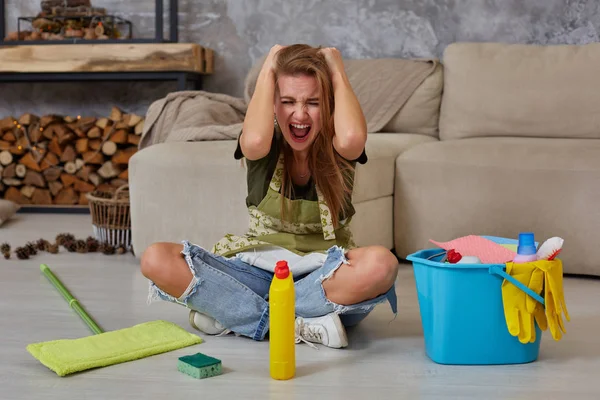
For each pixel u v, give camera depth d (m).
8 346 1.90
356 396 1.54
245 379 1.65
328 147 1.85
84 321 2.14
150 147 2.89
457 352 1.73
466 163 2.83
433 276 1.72
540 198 2.73
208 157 2.73
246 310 1.91
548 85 3.29
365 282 1.80
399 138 3.28
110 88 4.48
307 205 1.91
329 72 1.86
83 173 4.26
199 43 4.36
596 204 2.66
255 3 4.28
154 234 2.82
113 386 1.61
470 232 2.84
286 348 1.64
